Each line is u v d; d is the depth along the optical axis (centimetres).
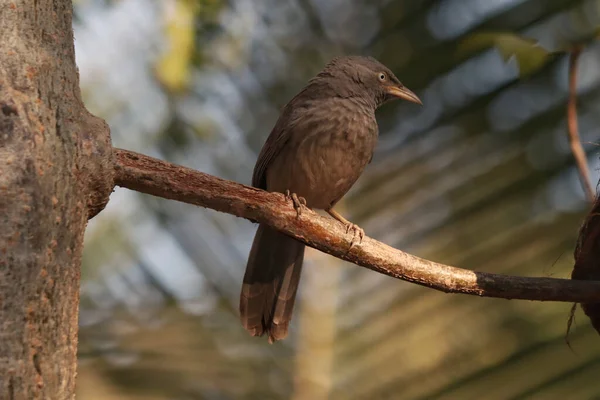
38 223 430
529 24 971
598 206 674
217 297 975
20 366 410
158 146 1066
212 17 986
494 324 835
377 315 866
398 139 1025
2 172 429
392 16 1070
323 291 895
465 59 999
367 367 832
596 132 935
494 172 917
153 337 884
